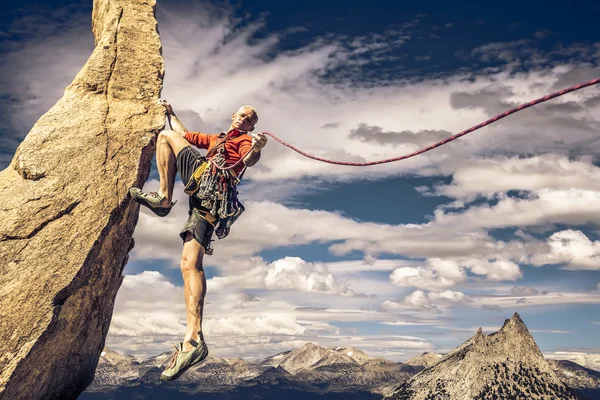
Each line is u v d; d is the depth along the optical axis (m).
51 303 7.21
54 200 7.78
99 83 8.95
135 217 8.74
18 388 7.09
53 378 7.89
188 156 7.34
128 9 9.61
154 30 9.69
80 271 7.53
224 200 6.95
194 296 6.66
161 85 9.30
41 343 7.11
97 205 7.96
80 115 8.57
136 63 9.26
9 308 7.01
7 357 6.83
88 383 9.10
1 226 7.44
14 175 8.07
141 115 8.87
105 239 7.98
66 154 8.16
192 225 6.90
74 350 8.17
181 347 6.45
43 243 7.49
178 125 8.97
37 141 8.15
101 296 8.43
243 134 7.55
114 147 8.44
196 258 6.86
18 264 7.28
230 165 7.23
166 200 7.71
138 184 8.62
